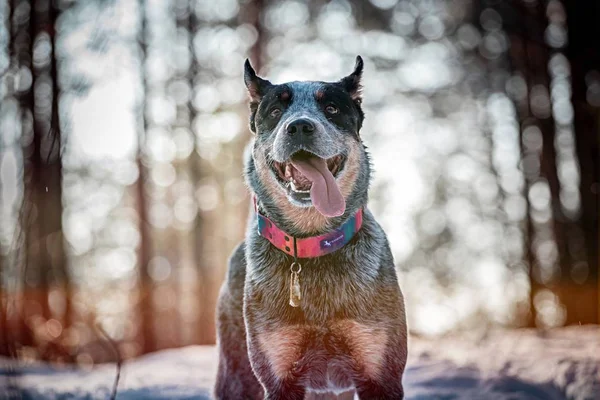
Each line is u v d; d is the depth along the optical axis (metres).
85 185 16.78
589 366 5.89
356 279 3.92
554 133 14.20
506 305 17.48
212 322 16.19
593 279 12.72
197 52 15.38
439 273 18.66
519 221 16.84
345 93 4.39
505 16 14.60
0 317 4.83
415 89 16.50
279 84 4.47
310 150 3.90
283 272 3.97
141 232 15.23
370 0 15.52
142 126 14.82
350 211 4.06
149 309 15.08
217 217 17.05
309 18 15.57
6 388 4.72
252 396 4.49
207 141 15.80
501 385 5.97
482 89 16.08
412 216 18.39
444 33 15.80
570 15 12.98
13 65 5.78
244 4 15.35
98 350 8.84
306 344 3.97
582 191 12.86
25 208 4.34
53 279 10.33
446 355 7.46
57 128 4.66
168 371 6.93
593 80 12.91
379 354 3.91
